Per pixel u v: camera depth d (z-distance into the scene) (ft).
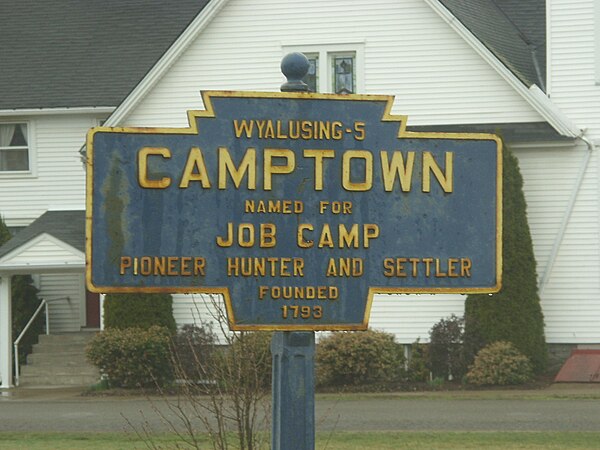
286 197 35.76
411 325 96.12
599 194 94.79
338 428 66.74
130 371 91.50
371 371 90.27
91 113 116.78
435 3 96.84
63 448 60.44
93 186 35.24
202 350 84.58
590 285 94.84
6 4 133.59
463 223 36.27
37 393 95.86
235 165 35.63
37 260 100.01
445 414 73.10
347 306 35.81
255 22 100.17
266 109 35.83
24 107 116.37
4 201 118.11
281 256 35.65
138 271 35.24
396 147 36.19
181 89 100.42
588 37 95.50
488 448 58.29
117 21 129.70
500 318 91.35
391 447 58.59
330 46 99.40
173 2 131.85
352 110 36.09
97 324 116.26
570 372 90.94
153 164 35.45
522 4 115.85
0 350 101.45
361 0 99.04
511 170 92.53
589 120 95.30
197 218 35.53
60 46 126.31
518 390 87.56
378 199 36.04
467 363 91.40
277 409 36.22
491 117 96.68
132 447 59.82
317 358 90.27
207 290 35.42
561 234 95.20
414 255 36.06
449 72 97.40
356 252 35.91
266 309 35.58
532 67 103.96
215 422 66.74
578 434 63.05
